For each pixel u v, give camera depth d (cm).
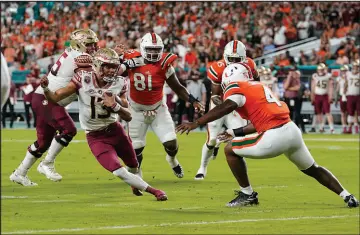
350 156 3628
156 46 2392
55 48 7031
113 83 2009
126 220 1862
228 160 2058
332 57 6119
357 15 6556
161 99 2500
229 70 2011
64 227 1766
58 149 2502
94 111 2014
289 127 1978
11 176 2505
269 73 4669
